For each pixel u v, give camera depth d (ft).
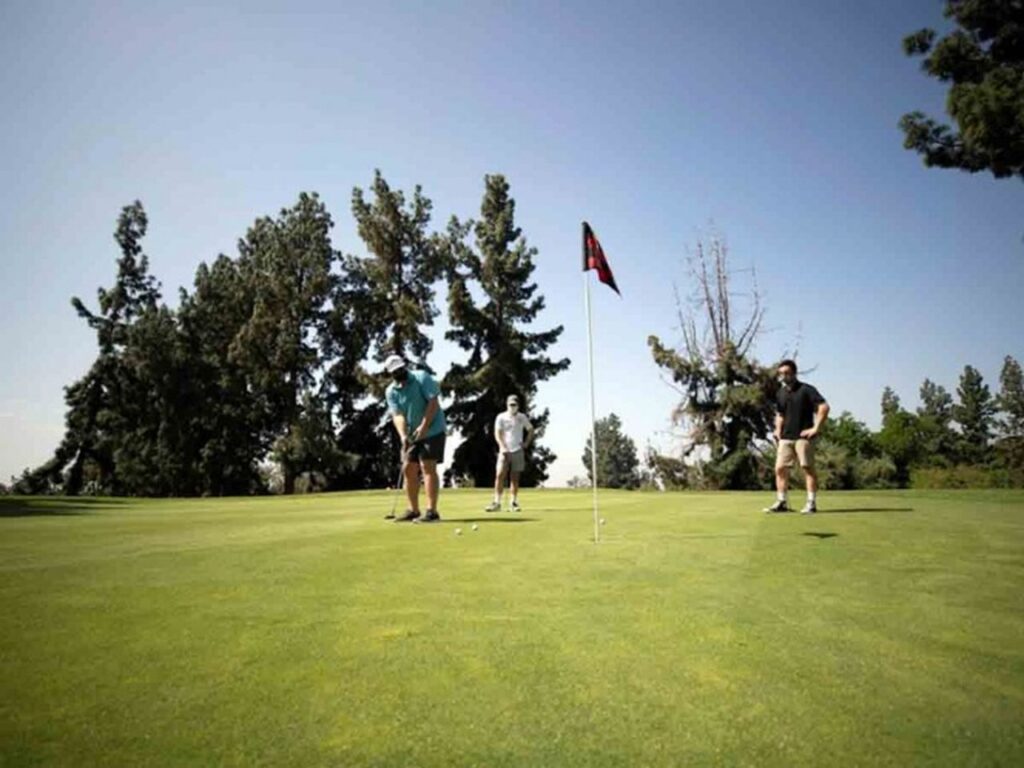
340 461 138.92
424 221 154.61
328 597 12.57
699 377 119.14
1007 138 62.13
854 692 7.84
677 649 9.40
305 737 6.80
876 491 50.03
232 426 152.97
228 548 19.03
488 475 146.10
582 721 7.09
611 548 18.34
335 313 151.43
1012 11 66.49
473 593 12.82
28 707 7.57
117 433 154.20
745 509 31.48
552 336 151.33
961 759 6.26
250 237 171.01
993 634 10.09
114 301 156.56
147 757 6.40
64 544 20.48
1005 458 146.30
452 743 6.63
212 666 8.82
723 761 6.22
